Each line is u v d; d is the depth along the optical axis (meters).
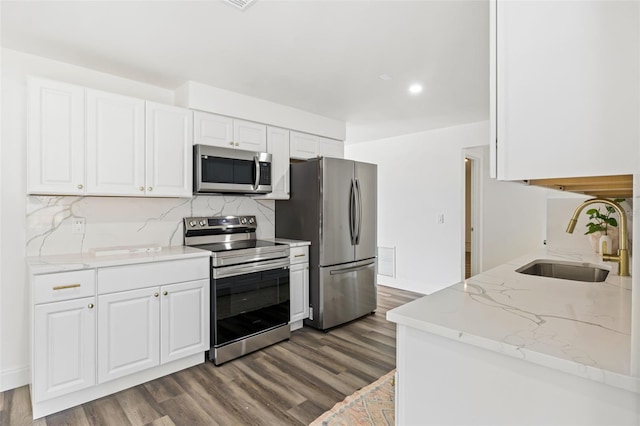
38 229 2.40
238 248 2.87
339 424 1.86
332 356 2.77
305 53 2.38
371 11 1.87
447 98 3.31
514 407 0.89
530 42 0.85
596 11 0.76
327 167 3.38
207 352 2.75
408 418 1.10
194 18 1.95
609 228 2.35
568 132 0.79
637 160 0.71
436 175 4.55
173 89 3.07
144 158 2.60
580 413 0.79
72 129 2.29
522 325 1.00
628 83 0.72
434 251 4.57
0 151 2.28
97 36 2.15
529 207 5.99
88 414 1.99
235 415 1.98
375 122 4.20
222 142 3.06
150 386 2.30
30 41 2.21
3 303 2.28
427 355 1.06
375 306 3.91
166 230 2.99
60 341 1.99
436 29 2.06
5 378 2.28
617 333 0.93
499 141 0.89
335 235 3.46
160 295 2.38
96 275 2.12
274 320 3.03
